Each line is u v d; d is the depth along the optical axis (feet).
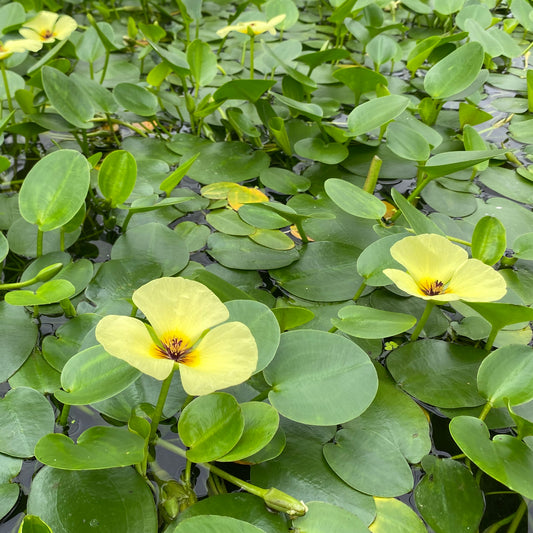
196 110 2.05
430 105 2.03
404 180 1.85
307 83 2.03
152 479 1.03
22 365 1.19
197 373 0.86
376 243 1.38
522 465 1.01
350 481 1.02
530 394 1.10
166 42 2.77
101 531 0.93
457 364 1.24
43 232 1.52
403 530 0.98
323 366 1.10
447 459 1.08
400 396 1.18
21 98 1.91
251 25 2.07
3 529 0.96
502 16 3.07
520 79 2.50
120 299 1.34
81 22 2.94
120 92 1.97
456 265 1.12
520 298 1.41
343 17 2.57
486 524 1.01
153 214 1.66
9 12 2.38
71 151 1.41
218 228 1.59
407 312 1.37
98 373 1.04
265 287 1.44
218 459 0.98
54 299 1.20
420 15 3.06
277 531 0.95
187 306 0.93
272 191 1.82
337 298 1.39
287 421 1.12
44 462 0.92
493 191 1.83
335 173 1.86
